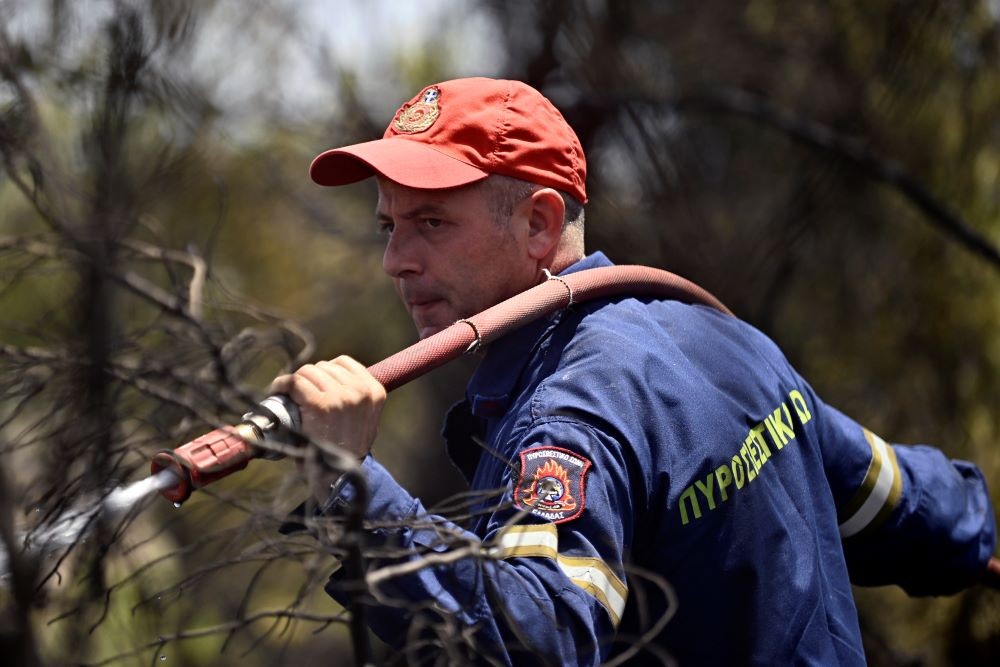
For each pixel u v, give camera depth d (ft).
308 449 7.06
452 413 11.13
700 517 9.39
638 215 25.77
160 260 9.78
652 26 27.48
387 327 35.99
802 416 10.85
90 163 9.78
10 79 9.59
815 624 9.95
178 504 7.89
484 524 9.71
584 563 8.46
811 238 25.91
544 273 10.59
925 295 25.64
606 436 9.02
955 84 25.32
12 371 8.74
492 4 27.09
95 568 7.82
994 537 12.75
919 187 23.77
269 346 11.44
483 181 10.41
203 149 17.46
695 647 9.50
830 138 24.88
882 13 25.89
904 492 11.94
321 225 32.68
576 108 25.77
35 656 7.50
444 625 7.81
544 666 8.02
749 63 27.66
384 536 8.04
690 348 10.26
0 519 7.54
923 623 22.18
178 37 11.13
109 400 8.23
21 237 8.94
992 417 24.91
